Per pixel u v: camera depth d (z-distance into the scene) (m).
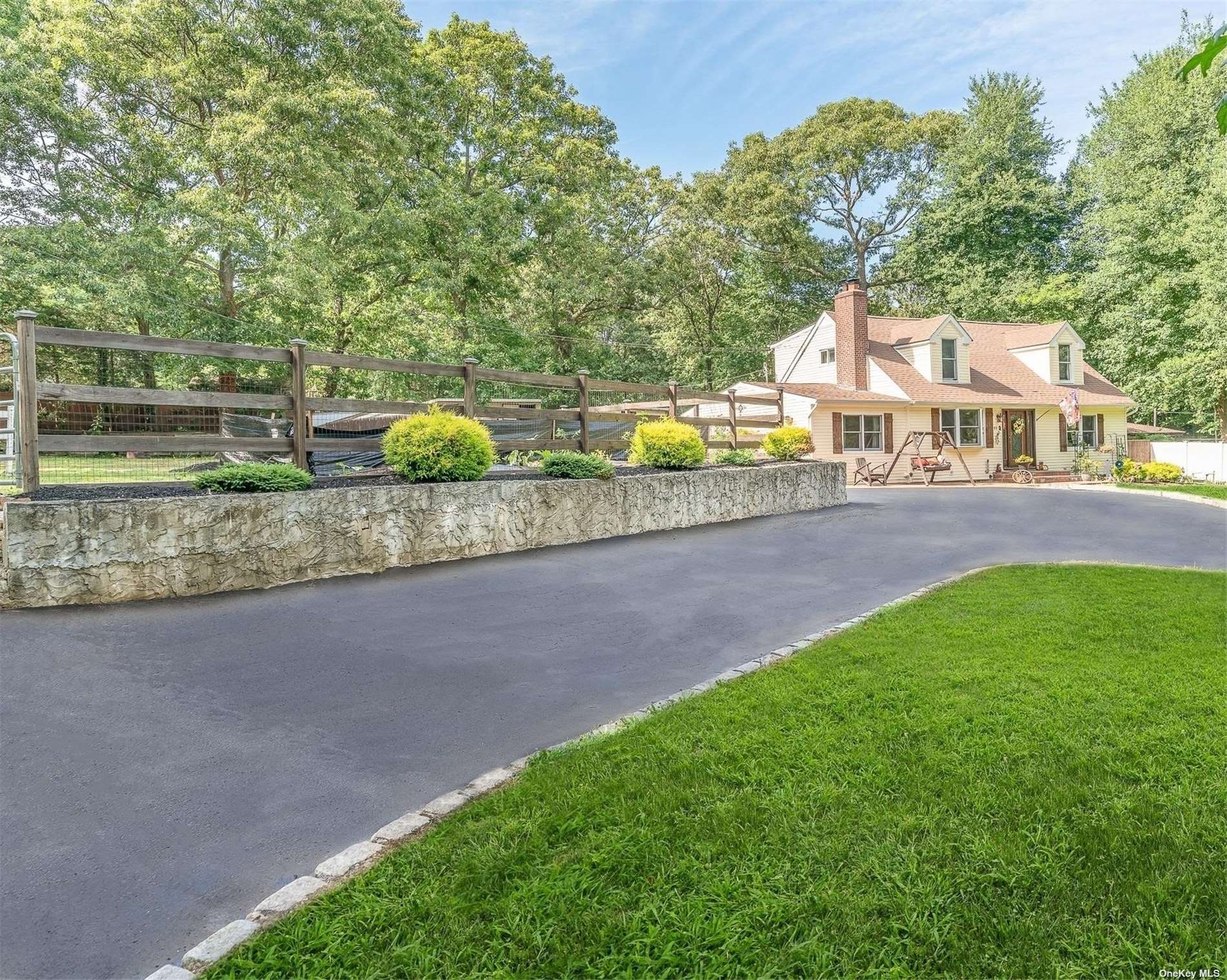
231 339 17.86
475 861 2.50
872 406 21.73
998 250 32.72
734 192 33.97
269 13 17.55
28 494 5.85
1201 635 5.10
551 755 3.36
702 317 35.84
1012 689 4.01
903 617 5.75
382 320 22.36
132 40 17.55
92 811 2.93
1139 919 2.15
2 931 2.25
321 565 6.82
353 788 3.17
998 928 2.14
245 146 16.69
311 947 2.11
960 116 35.59
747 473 12.28
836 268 38.16
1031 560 8.77
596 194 28.44
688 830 2.66
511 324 26.12
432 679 4.50
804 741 3.39
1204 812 2.72
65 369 19.75
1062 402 23.52
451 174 23.36
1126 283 25.38
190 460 8.78
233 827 2.85
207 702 4.02
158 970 2.05
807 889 2.32
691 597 6.71
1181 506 14.97
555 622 5.79
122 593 5.68
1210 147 22.81
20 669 4.28
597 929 2.16
